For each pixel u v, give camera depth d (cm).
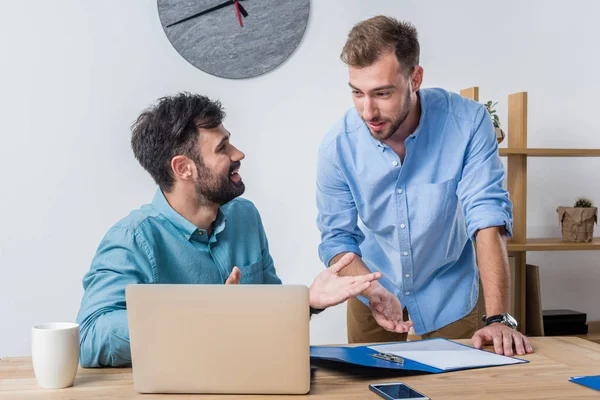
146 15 273
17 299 268
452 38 297
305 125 287
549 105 307
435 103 187
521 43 303
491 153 183
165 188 153
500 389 114
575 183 310
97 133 272
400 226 194
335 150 193
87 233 272
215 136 149
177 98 151
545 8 304
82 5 269
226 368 113
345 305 292
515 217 277
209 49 276
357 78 162
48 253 270
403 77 163
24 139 267
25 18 265
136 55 273
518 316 274
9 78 265
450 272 204
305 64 285
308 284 290
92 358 130
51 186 269
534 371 126
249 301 111
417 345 147
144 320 113
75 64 269
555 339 152
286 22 281
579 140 309
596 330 293
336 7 286
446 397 110
